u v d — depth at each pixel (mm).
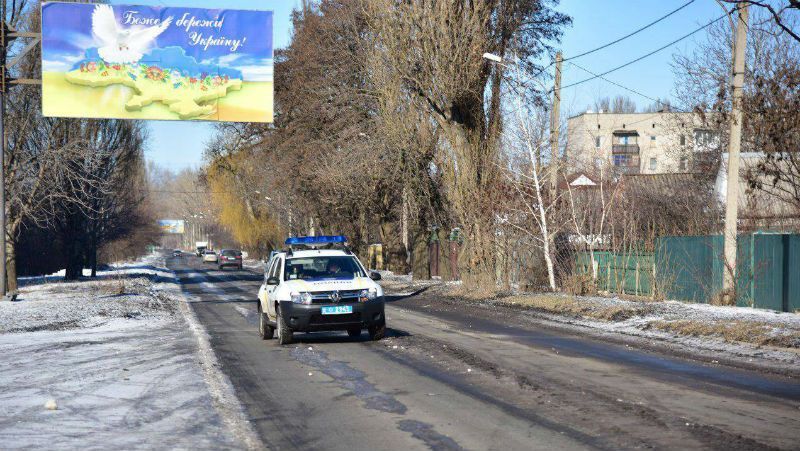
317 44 43594
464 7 31422
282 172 49656
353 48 41656
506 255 30922
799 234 20203
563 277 28188
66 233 51938
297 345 15930
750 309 20516
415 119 35375
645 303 22219
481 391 10055
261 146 52938
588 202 28219
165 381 11422
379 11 33156
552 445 7195
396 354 14000
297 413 9000
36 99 37125
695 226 28484
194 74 25000
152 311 25844
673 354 13484
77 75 24500
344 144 41094
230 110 25203
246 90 25250
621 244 27391
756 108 19375
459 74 31203
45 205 41188
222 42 25141
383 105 36250
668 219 32938
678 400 9234
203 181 76312
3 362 13844
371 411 8984
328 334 18125
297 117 45906
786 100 18359
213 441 7688
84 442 7699
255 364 13188
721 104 20781
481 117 31859
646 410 8656
